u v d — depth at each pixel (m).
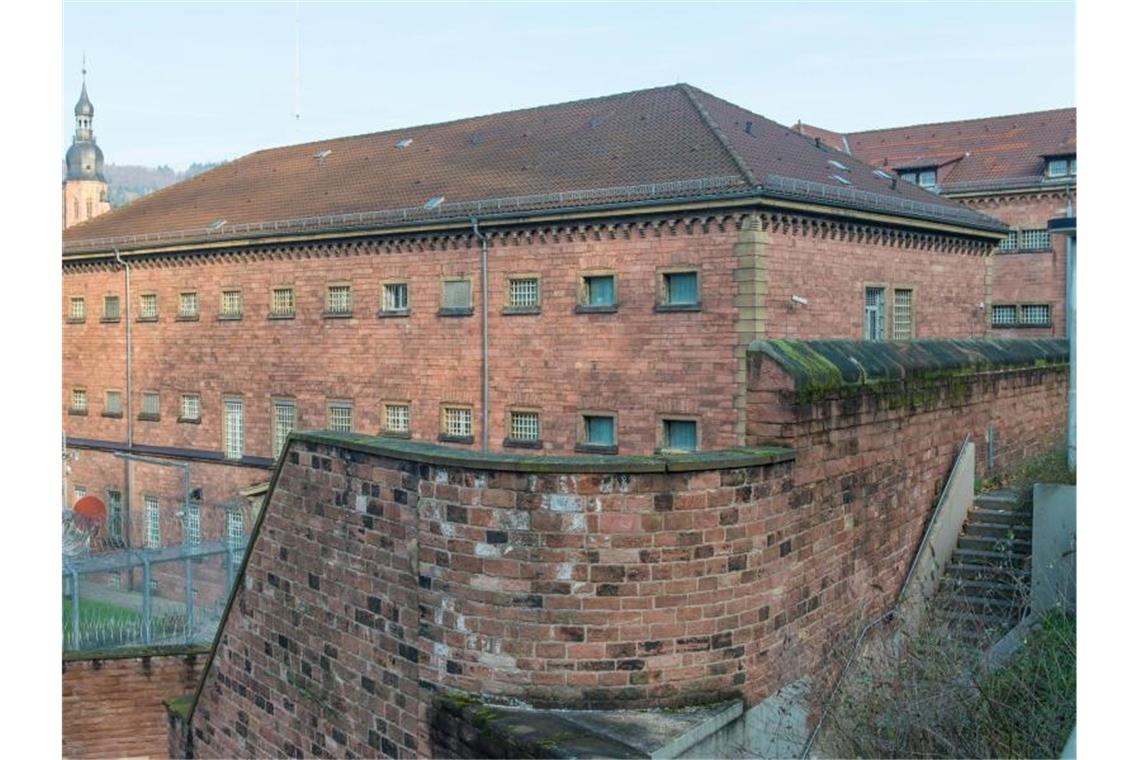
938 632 12.17
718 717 11.12
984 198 61.41
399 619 12.43
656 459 11.36
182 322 50.25
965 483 17.55
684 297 33.66
